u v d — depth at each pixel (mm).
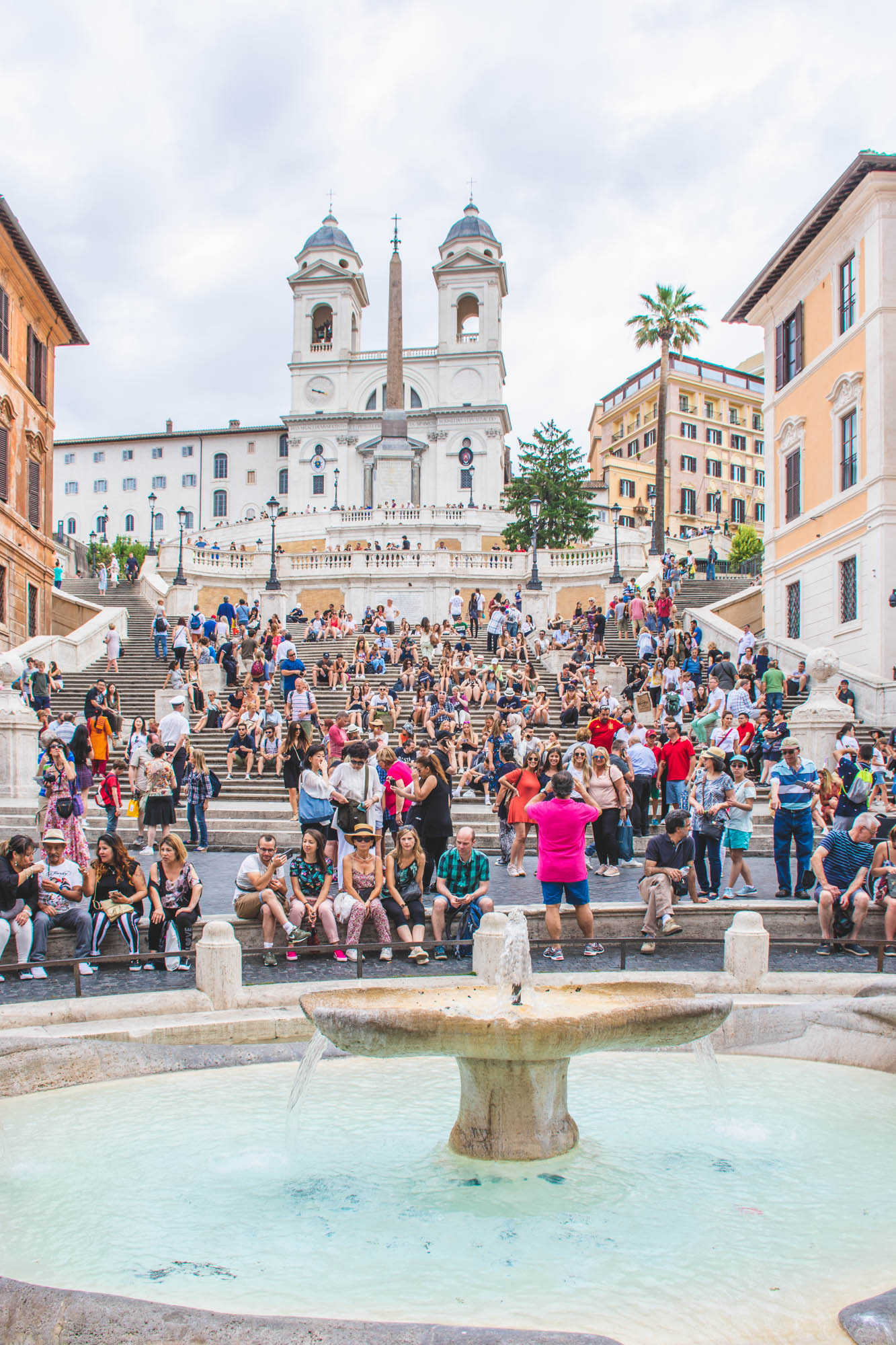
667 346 49531
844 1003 7637
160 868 9891
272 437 86562
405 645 28625
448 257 80812
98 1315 3408
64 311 32406
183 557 41969
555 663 28750
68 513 89688
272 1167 5488
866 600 24172
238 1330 3314
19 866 9406
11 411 29109
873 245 24156
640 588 37938
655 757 15641
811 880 11688
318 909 9852
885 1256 4430
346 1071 7344
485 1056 5332
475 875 10023
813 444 27516
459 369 79438
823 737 17016
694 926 10578
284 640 26797
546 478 61125
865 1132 6027
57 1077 6879
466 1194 5105
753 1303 4008
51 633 32438
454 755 18250
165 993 8219
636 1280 4195
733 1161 5555
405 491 69375
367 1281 4207
